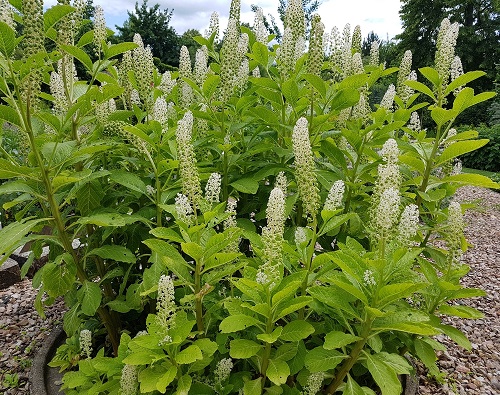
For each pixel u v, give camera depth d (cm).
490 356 448
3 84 244
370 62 483
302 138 230
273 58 383
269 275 207
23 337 441
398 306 274
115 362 248
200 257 220
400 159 331
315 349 237
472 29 2995
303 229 255
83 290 284
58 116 311
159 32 2450
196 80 403
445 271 307
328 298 226
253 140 372
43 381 336
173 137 339
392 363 233
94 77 305
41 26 251
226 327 203
